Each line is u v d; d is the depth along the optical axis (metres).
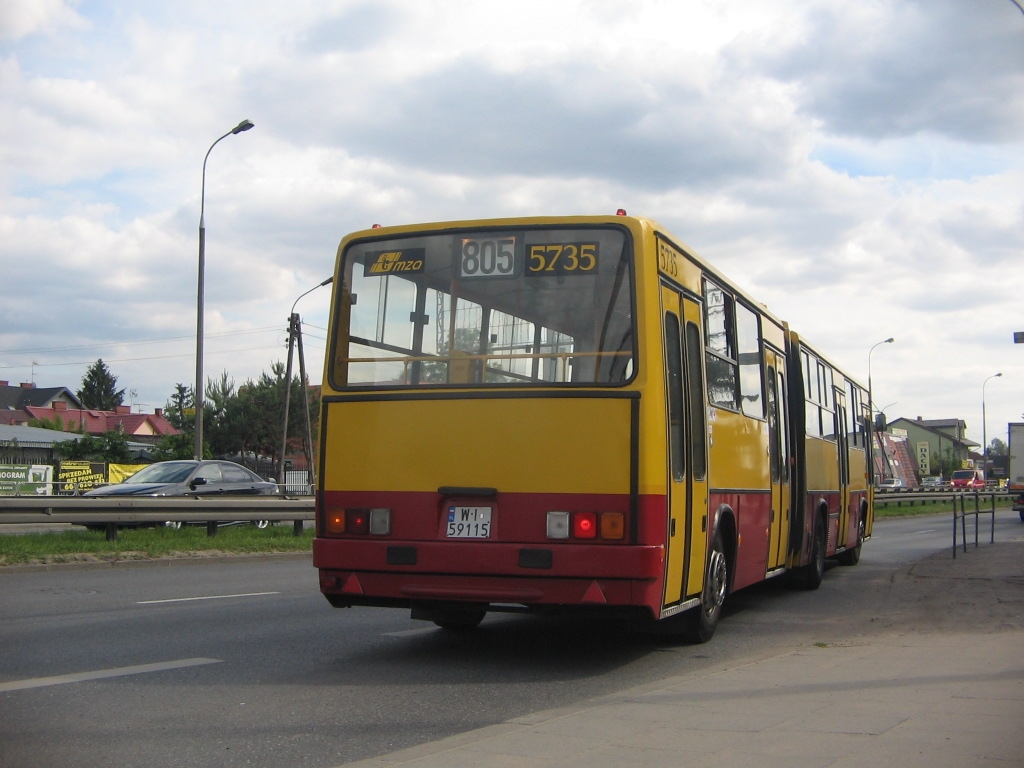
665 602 8.59
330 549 8.86
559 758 5.58
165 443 50.69
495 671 8.77
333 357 9.18
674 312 9.16
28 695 7.43
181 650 9.41
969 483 81.56
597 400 8.42
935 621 11.69
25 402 109.56
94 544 18.45
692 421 9.42
